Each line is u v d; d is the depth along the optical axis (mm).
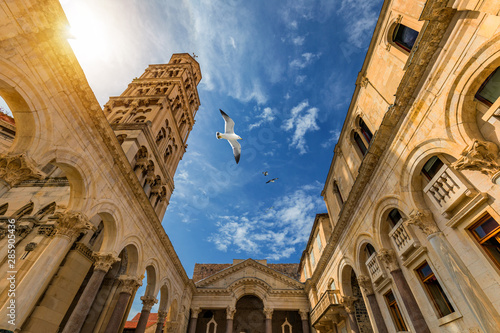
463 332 8312
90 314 16219
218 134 13453
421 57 8820
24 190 17172
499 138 7012
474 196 7809
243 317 30031
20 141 8875
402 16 11703
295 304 28656
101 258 13000
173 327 23312
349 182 17766
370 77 14766
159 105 25453
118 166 13953
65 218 10914
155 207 22359
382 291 13586
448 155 8820
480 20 6949
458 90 7906
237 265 32219
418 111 9641
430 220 9430
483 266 7582
